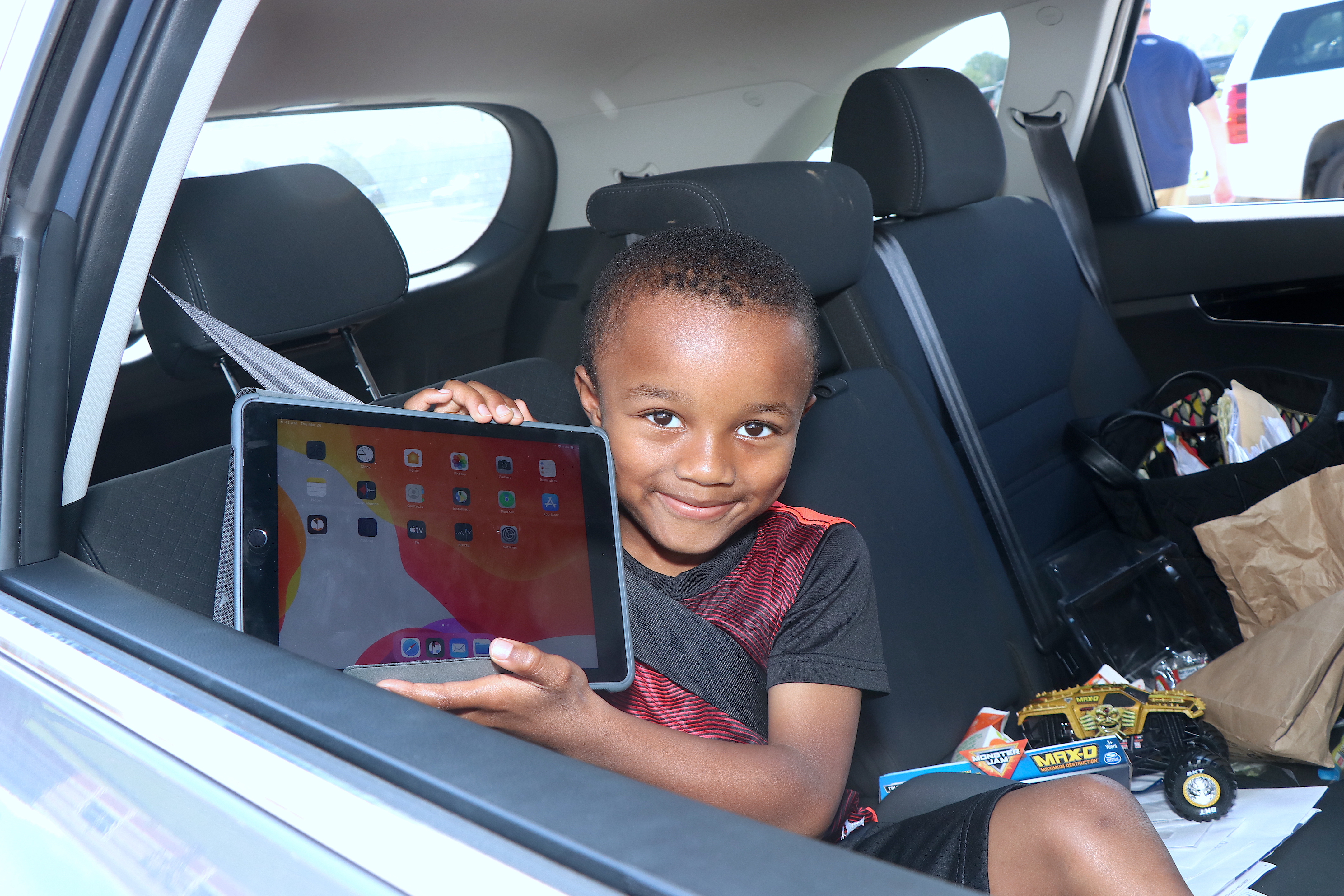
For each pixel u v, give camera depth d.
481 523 0.71
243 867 0.35
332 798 0.34
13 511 0.61
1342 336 1.93
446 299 2.42
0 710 0.54
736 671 0.88
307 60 1.74
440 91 2.04
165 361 1.31
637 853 0.28
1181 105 2.09
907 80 1.69
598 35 1.90
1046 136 2.10
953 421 1.59
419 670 0.64
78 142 0.59
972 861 0.70
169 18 0.57
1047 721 1.29
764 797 0.71
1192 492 1.59
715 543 0.84
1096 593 1.52
